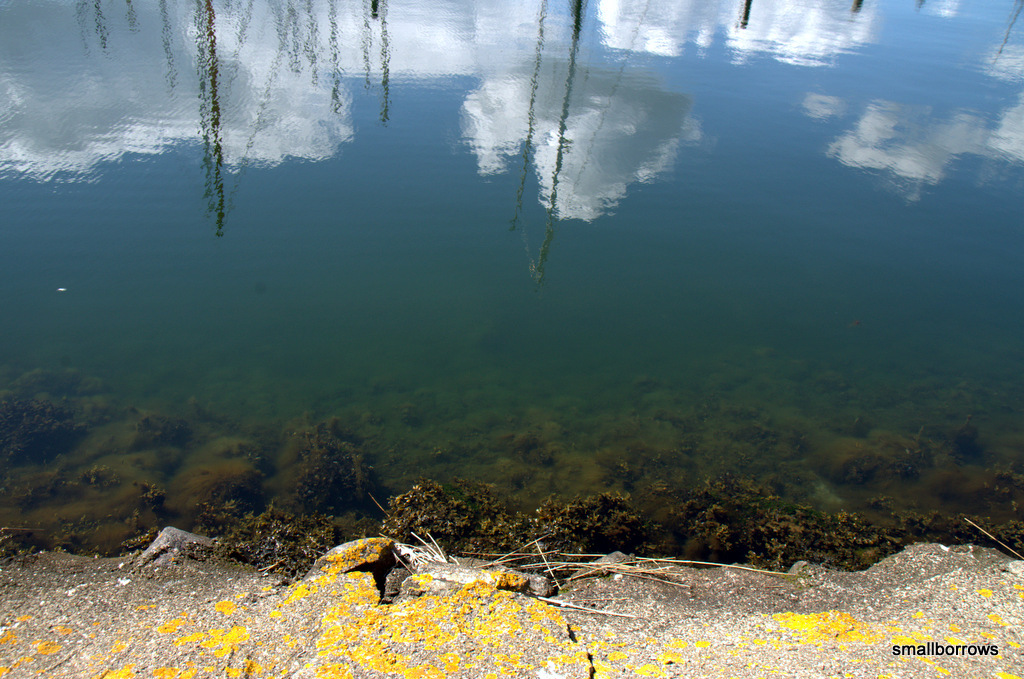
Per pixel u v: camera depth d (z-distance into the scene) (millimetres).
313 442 2074
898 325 2803
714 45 6508
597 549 1623
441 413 2268
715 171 4012
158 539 1394
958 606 1248
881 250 3318
